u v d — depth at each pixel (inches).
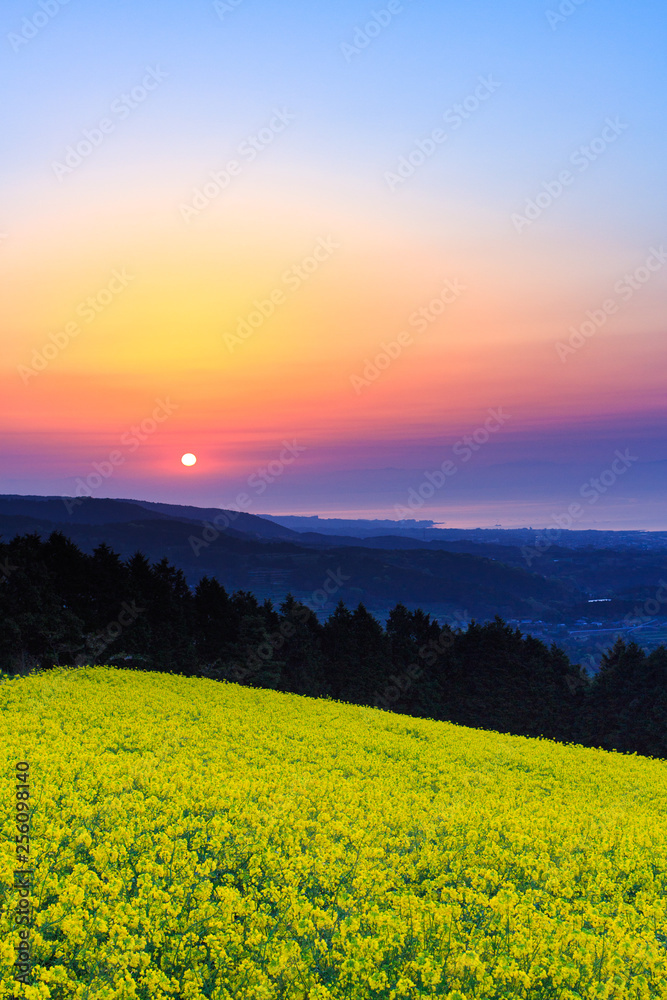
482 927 394.6
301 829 535.8
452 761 989.8
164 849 457.4
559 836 579.8
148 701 1221.7
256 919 373.7
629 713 3034.0
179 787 617.6
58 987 311.1
